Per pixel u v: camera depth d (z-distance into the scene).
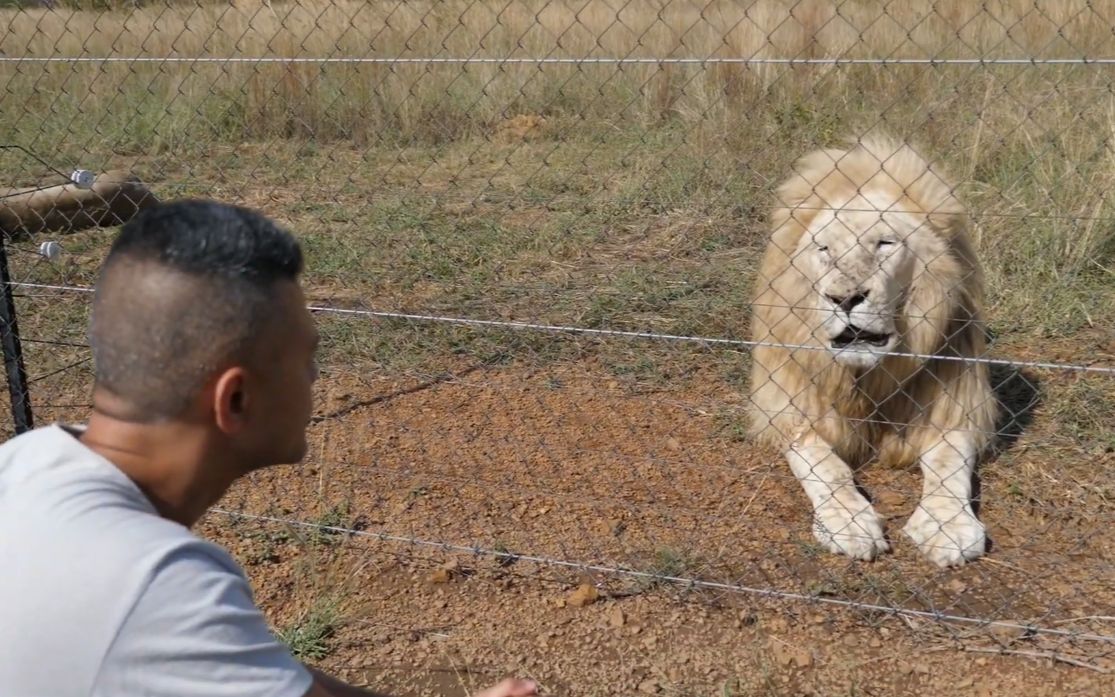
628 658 3.22
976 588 3.40
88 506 1.45
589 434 4.50
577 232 6.77
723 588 3.44
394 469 4.27
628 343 5.32
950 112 5.74
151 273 1.54
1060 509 3.82
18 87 8.12
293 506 4.06
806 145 6.20
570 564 3.48
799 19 6.28
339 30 6.73
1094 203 5.78
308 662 3.29
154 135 8.05
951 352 4.00
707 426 4.54
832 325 3.70
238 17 6.57
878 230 3.67
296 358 1.66
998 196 5.77
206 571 1.43
